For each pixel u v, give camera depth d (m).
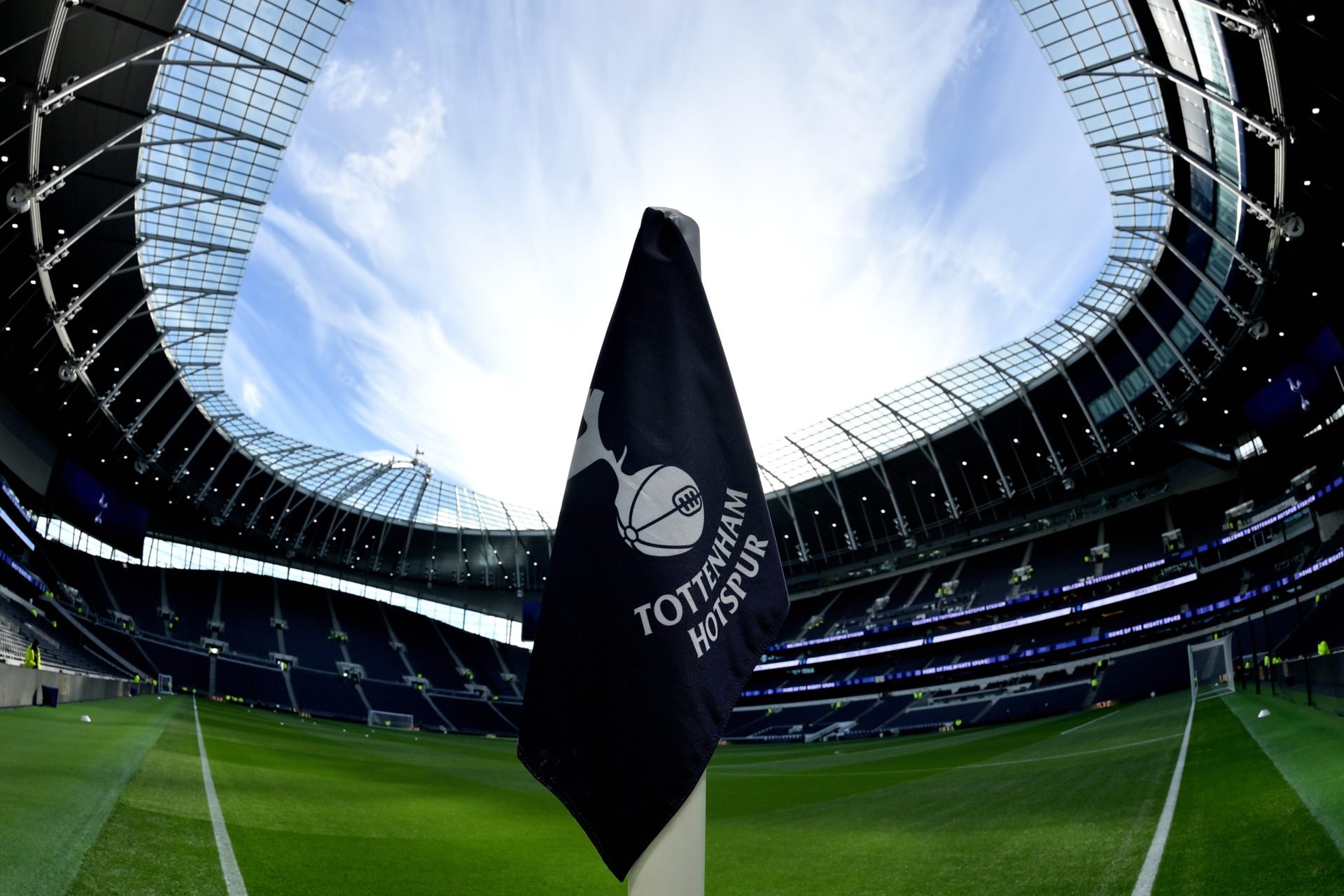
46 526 56.41
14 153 33.03
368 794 13.06
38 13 27.94
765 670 72.38
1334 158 31.00
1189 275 44.66
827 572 76.69
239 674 61.34
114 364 48.94
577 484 2.07
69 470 54.94
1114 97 37.50
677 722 1.82
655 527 1.98
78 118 32.97
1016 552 67.19
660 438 2.05
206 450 61.78
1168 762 14.09
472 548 81.88
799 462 69.31
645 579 1.93
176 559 70.56
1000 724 50.44
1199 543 55.09
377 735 41.44
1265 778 10.12
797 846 9.58
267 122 37.44
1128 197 42.41
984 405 59.16
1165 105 35.88
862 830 10.78
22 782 8.48
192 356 51.44
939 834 9.70
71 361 41.19
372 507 76.38
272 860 6.79
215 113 36.41
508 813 12.58
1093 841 7.92
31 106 27.59
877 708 61.72
